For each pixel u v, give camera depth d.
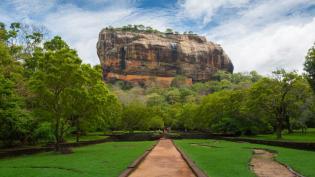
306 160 24.27
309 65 38.41
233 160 24.66
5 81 30.56
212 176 17.20
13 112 32.03
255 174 18.14
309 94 50.16
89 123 44.03
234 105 67.25
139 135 79.19
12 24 46.66
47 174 17.86
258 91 52.81
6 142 36.47
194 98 180.75
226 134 71.94
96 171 18.77
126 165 21.33
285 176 17.94
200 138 73.62
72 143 42.00
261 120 63.38
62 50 32.72
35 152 33.38
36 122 38.09
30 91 36.06
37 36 49.12
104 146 45.44
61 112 34.38
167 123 133.62
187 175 17.81
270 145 42.53
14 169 19.89
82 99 35.88
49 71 32.22
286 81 50.97
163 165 22.22
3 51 32.53
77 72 32.44
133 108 90.25
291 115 53.75
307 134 62.59
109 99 43.94
